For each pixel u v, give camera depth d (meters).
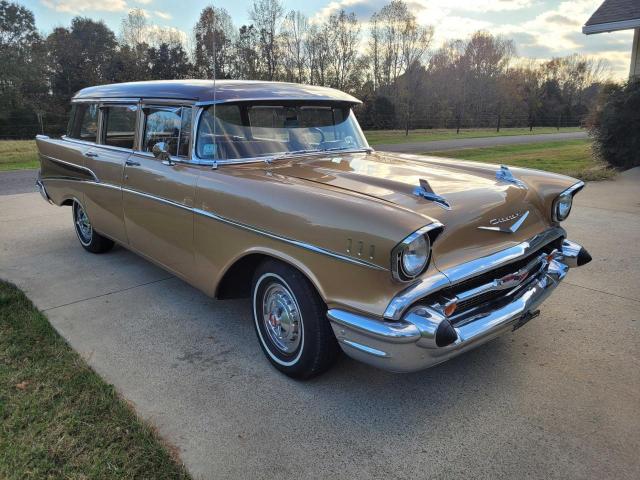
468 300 2.63
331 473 2.28
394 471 2.29
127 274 4.79
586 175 10.24
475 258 2.58
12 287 4.33
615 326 3.62
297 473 2.28
